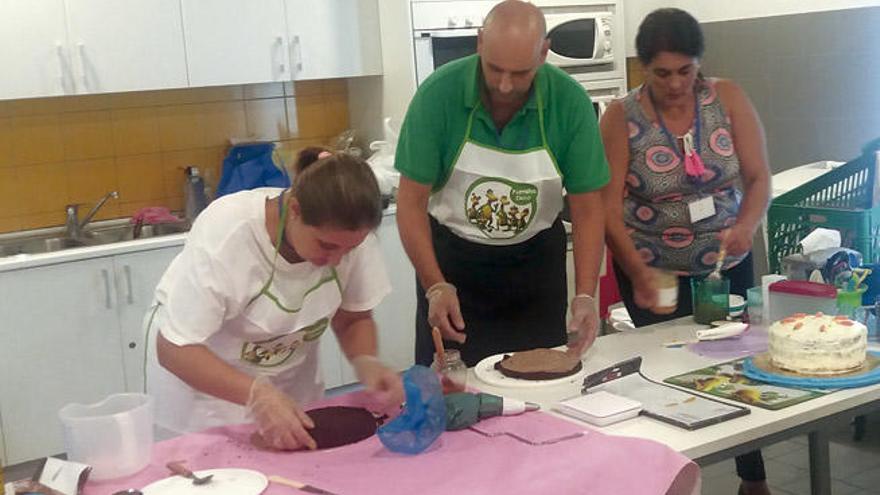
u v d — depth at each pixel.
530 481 1.55
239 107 4.45
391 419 1.83
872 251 2.75
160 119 4.27
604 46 4.55
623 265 2.57
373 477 1.60
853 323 2.06
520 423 1.82
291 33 4.16
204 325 1.82
